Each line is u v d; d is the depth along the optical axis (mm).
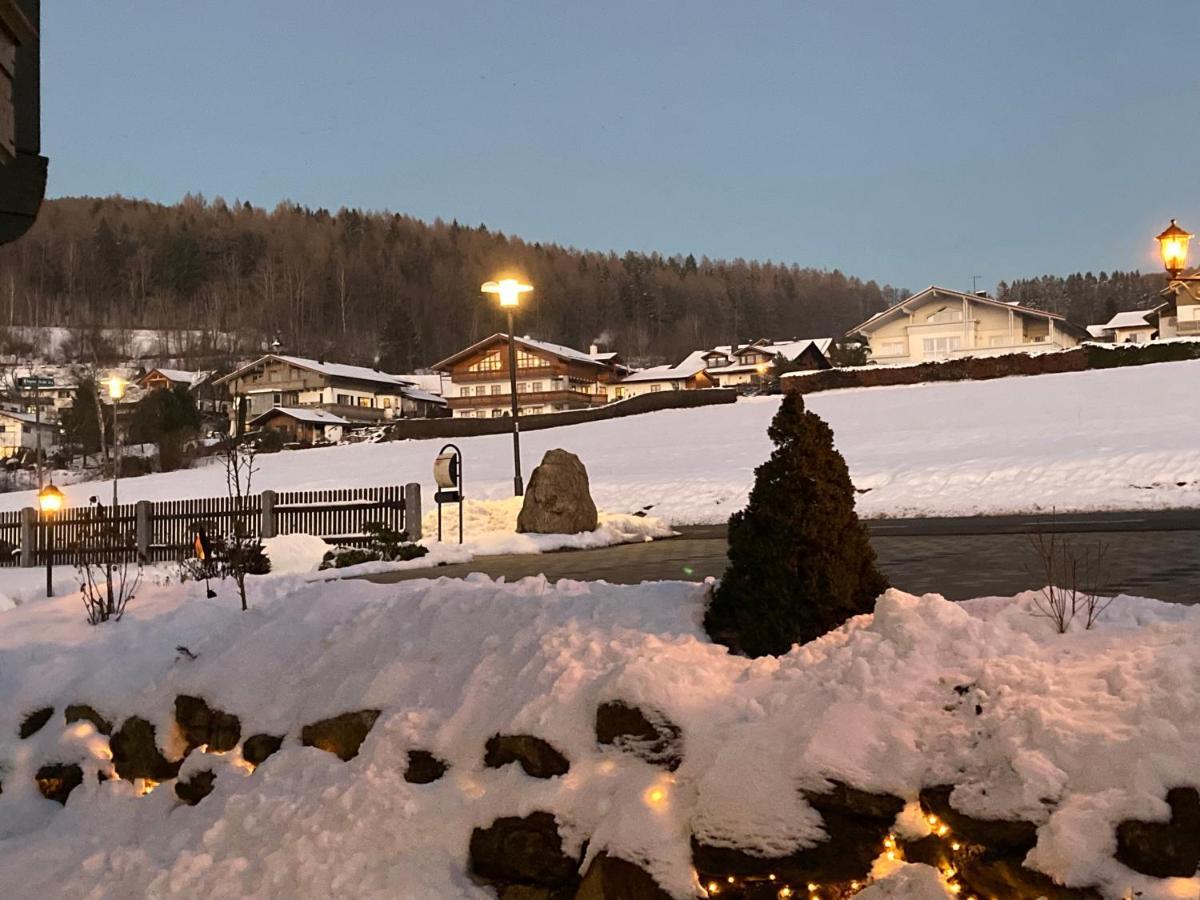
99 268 143250
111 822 6328
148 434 59969
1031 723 3594
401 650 5965
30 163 7469
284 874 4879
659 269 181375
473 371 89312
